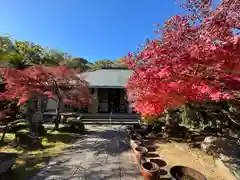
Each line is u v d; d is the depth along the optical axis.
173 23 2.94
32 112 9.49
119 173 4.52
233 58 2.36
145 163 4.25
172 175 3.65
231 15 2.24
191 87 3.01
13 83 8.34
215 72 2.79
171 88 3.13
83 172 4.59
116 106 16.67
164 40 3.00
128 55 3.81
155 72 3.01
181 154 5.83
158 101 3.66
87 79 15.63
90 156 5.89
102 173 4.53
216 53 2.33
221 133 7.29
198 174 3.69
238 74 2.62
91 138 8.55
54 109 16.20
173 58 2.70
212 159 5.14
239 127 5.72
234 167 4.07
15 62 10.20
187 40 2.70
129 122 12.92
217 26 2.30
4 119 8.26
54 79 9.30
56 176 4.35
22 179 4.18
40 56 20.19
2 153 5.70
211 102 4.86
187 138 7.82
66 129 9.67
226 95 2.66
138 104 4.41
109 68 20.23
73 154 6.10
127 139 8.37
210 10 2.67
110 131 10.35
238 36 2.09
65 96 9.85
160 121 9.64
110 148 6.84
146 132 9.16
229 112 4.94
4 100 8.88
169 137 8.13
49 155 5.97
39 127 8.55
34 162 5.31
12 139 7.68
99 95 16.75
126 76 16.67
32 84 8.66
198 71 2.84
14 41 19.20
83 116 13.96
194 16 2.78
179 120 8.70
